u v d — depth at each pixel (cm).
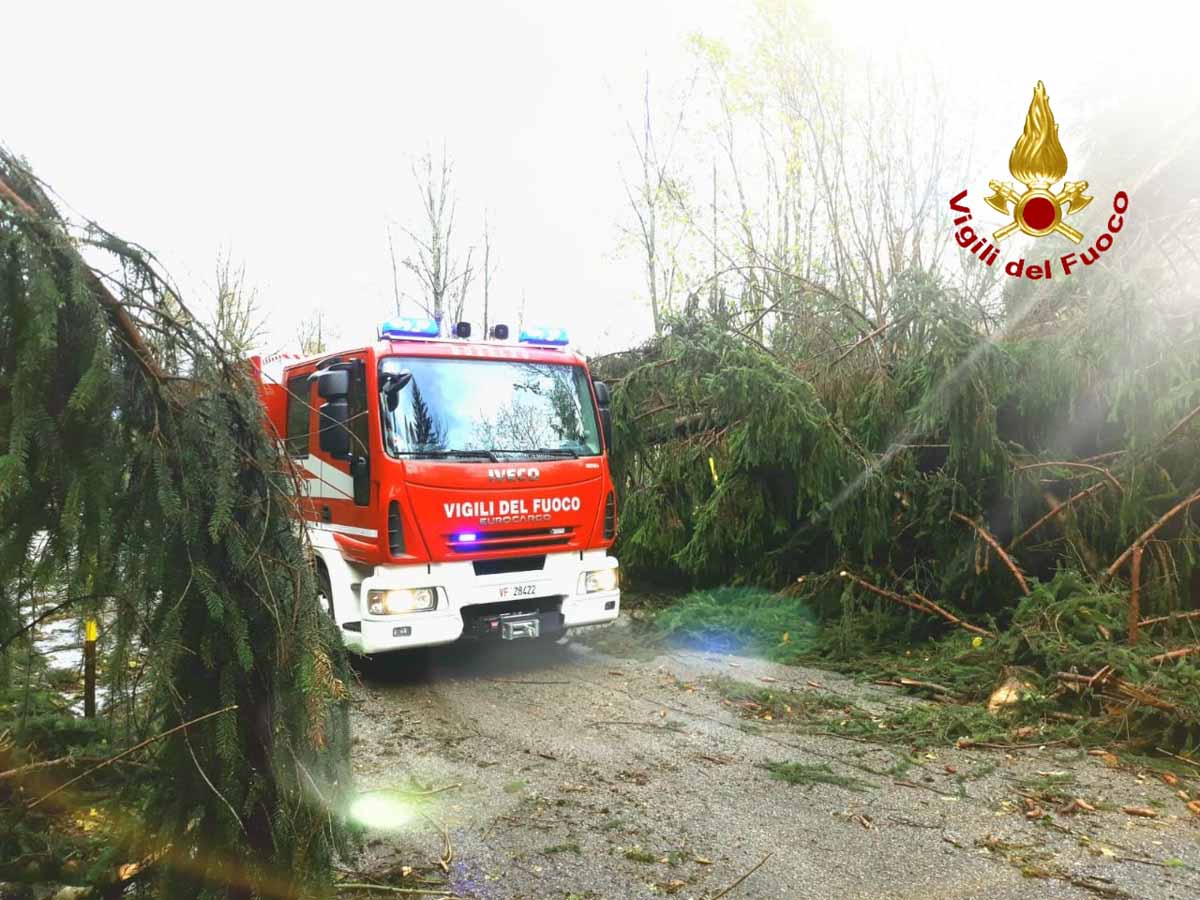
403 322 654
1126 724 500
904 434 747
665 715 565
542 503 659
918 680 624
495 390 667
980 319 770
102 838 275
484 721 553
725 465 830
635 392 877
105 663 230
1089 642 579
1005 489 700
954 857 362
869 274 1250
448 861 357
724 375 760
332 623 261
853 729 529
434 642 615
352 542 630
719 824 395
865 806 415
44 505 213
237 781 242
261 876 247
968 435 699
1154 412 618
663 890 334
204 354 242
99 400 217
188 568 233
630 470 905
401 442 613
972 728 520
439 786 441
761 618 752
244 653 235
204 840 245
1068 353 673
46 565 217
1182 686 499
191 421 236
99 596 224
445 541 616
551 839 378
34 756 313
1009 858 360
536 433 674
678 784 444
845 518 741
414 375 634
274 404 336
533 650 746
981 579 705
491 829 388
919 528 748
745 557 838
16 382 204
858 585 748
